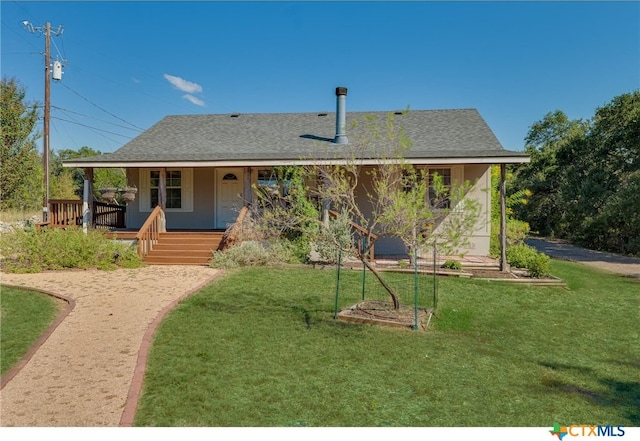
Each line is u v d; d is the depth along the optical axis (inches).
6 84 968.3
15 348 222.5
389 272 439.5
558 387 187.5
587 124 1450.5
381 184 271.6
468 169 542.3
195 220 624.4
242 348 223.1
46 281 388.5
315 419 154.8
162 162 522.9
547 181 1134.4
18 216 927.7
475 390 181.5
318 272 431.8
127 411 158.1
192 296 329.7
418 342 238.7
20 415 155.9
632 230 766.5
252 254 468.8
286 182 509.4
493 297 352.5
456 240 272.1
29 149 985.5
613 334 267.9
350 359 211.8
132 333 245.0
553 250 817.5
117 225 652.1
